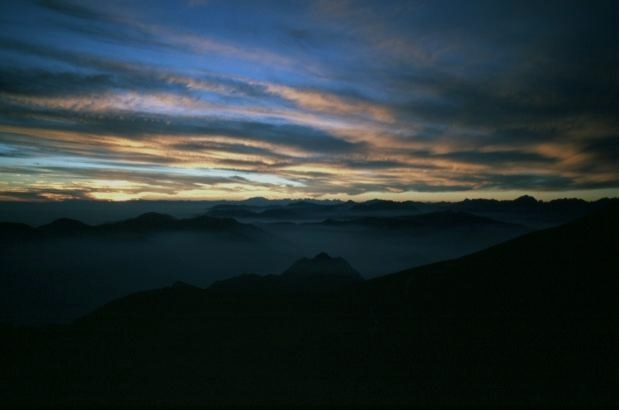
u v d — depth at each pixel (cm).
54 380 2900
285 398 2477
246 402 2398
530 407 2145
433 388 2559
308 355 3388
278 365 3225
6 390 2652
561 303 3519
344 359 3244
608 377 2467
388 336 3578
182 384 2806
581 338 2986
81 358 3494
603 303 3381
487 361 2920
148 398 2489
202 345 3822
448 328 3544
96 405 2298
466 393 2428
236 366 3231
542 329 3219
